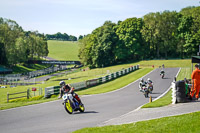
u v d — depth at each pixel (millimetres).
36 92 42781
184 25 87500
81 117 12227
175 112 11023
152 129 8344
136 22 91312
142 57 95500
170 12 93625
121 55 91938
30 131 9812
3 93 45906
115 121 10609
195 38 82250
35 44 131625
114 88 31703
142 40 93188
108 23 103500
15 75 91938
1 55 99812
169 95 21828
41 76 92250
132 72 57281
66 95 12977
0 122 12211
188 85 14656
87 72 84188
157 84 34406
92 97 22609
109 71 77625
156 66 79125
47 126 10570
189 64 78250
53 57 170000
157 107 13484
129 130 8445
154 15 95750
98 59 93688
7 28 107125
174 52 101688
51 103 19016
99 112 13688
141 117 10930
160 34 93875
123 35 91688
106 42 92375
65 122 11195
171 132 7812
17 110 16047
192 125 8242
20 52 104000
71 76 78312
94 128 9055
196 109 11078
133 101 19203
